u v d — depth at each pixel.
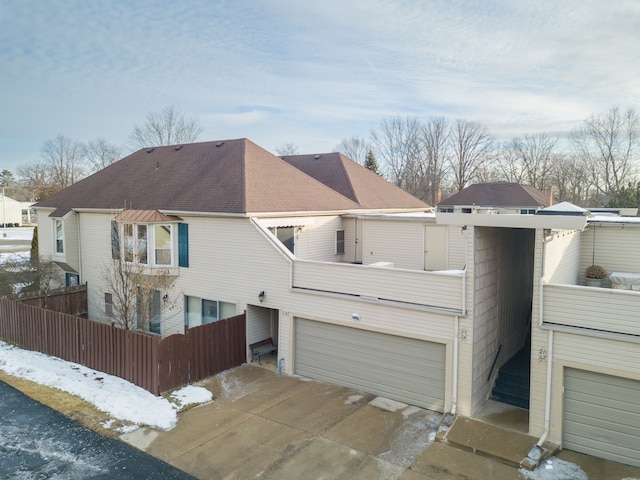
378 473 9.32
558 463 9.77
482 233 11.91
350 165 27.55
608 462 9.85
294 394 13.34
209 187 18.62
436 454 10.05
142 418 11.59
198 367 14.27
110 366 14.64
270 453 10.08
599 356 9.88
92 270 21.42
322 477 9.17
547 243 11.21
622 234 15.14
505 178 63.66
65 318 16.02
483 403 12.46
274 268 15.25
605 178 55.06
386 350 13.07
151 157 24.31
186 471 9.39
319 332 14.42
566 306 10.25
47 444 10.48
